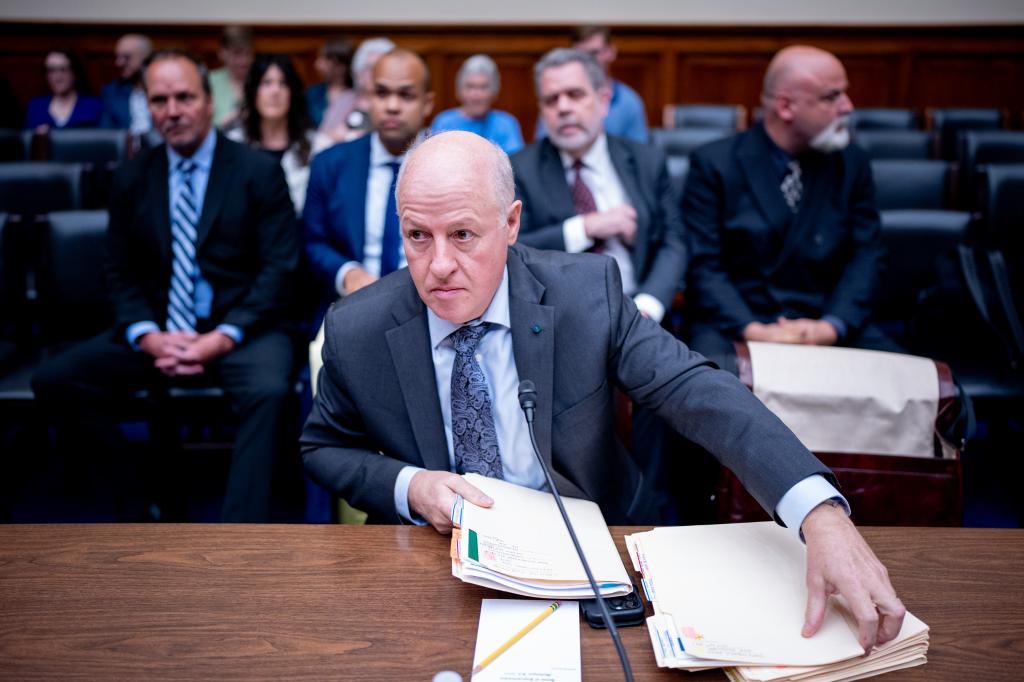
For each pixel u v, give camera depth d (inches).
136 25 260.4
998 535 50.5
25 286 112.1
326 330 58.2
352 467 56.5
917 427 66.9
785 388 67.1
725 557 46.3
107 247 107.6
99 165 169.2
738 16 263.7
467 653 40.3
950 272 106.7
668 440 87.7
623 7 263.6
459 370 55.8
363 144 113.2
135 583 45.8
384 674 38.9
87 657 40.1
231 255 107.0
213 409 102.0
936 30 261.6
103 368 101.3
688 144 173.6
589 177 108.2
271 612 43.3
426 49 264.8
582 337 56.8
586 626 42.2
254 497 94.3
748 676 37.7
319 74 265.1
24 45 262.2
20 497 109.4
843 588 40.4
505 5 262.1
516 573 42.8
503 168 51.1
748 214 105.2
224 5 260.1
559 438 56.9
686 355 56.2
